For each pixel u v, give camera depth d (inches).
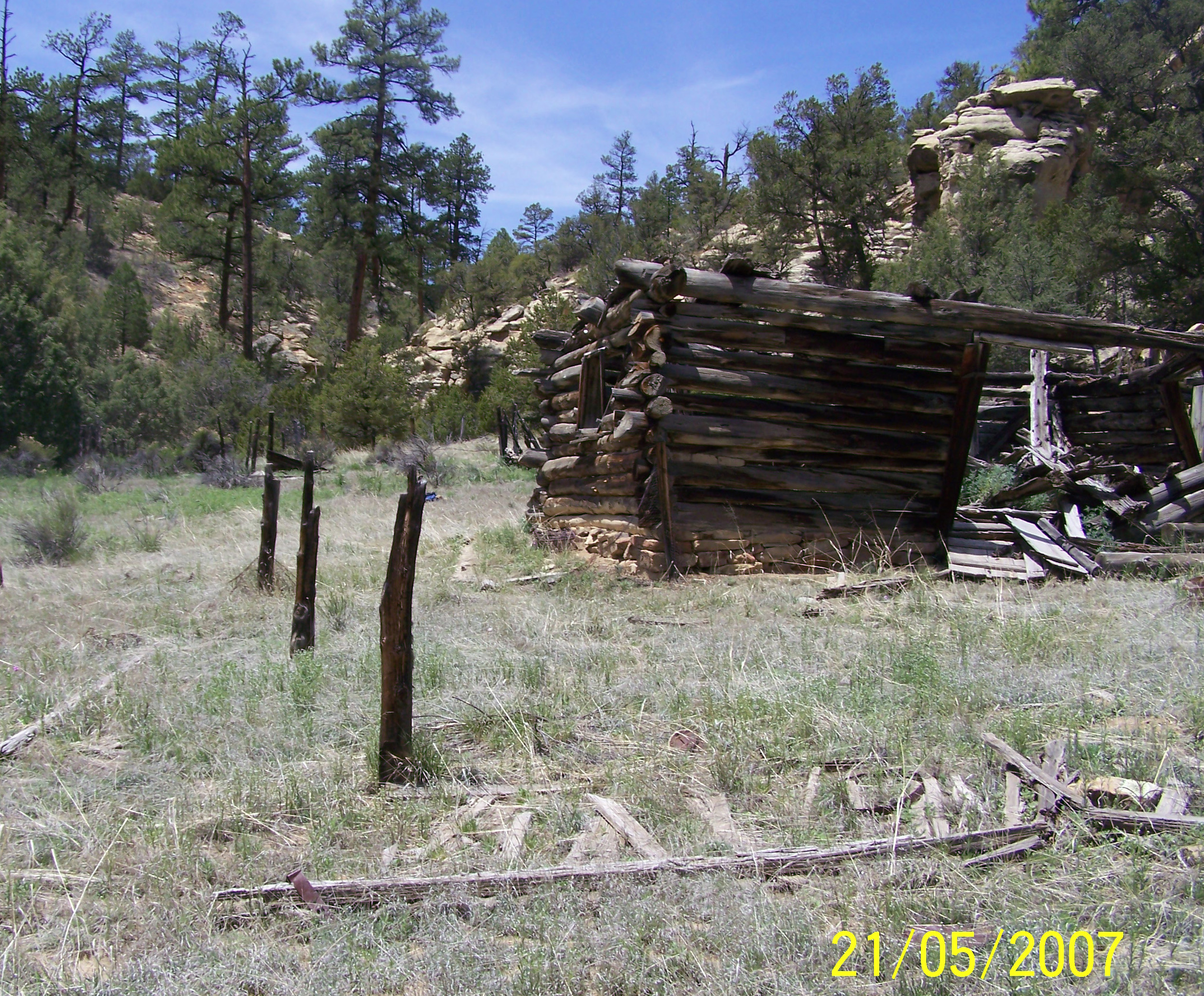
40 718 196.1
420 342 2203.5
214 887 126.9
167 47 3142.2
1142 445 553.3
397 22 2332.7
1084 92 1729.8
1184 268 1140.5
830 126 1595.7
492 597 338.0
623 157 2738.7
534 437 1097.4
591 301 466.3
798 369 384.2
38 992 101.7
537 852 136.5
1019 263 1067.9
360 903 121.6
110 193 3002.0
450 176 3105.3
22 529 460.4
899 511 407.5
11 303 1318.9
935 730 176.6
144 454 1195.9
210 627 294.7
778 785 159.0
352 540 492.4
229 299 2443.4
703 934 112.2
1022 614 279.3
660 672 227.6
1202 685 196.2
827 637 257.8
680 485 380.2
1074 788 147.2
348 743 186.1
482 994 101.9
